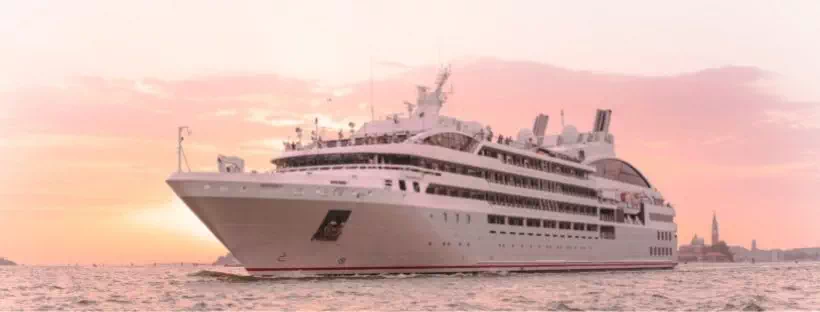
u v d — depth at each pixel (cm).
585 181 9394
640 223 10550
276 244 6012
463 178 7169
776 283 8075
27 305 5353
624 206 10231
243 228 5834
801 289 7144
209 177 5597
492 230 7400
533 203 8225
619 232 9925
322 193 5888
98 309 4966
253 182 5662
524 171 8144
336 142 7294
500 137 8350
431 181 6750
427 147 6875
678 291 6431
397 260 6550
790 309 4991
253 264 6159
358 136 7412
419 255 6644
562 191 8900
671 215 11488
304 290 5556
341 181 6162
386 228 6300
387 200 6222
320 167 6838
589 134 11244
